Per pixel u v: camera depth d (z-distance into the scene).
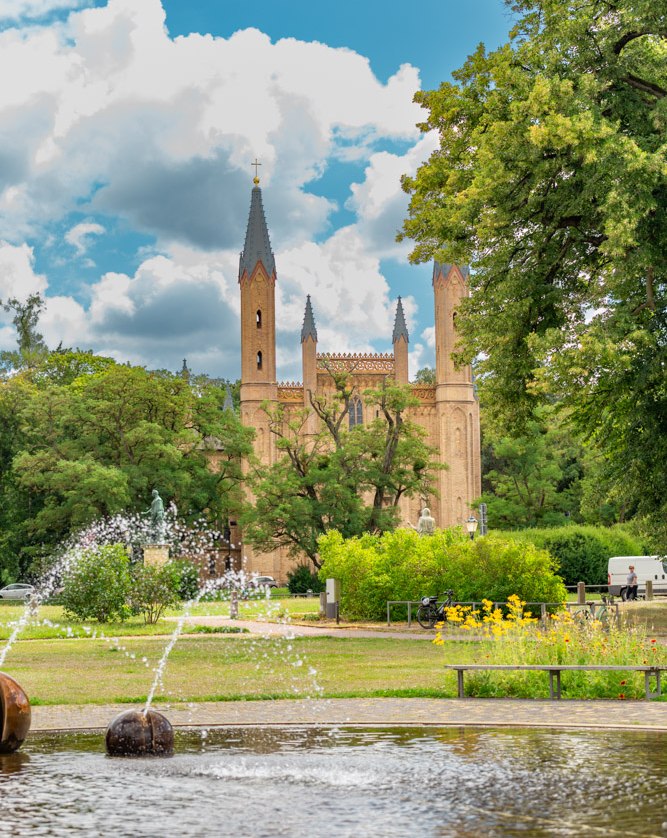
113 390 72.44
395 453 69.12
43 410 73.88
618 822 7.60
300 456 70.56
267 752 10.68
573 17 27.39
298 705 14.55
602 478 31.16
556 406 30.91
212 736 11.83
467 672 15.80
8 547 77.00
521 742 11.15
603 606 28.67
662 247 26.64
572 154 25.88
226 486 76.94
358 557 36.06
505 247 29.38
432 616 31.84
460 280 103.38
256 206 105.69
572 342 25.89
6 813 8.07
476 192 27.38
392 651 23.52
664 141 25.70
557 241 29.62
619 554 58.25
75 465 66.50
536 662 15.90
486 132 28.92
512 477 84.50
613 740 11.22
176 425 75.94
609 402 28.67
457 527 36.22
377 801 8.38
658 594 54.72
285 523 68.12
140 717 10.73
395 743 11.18
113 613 35.03
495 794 8.55
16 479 74.06
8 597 75.62
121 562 35.34
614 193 24.39
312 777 9.35
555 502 83.69
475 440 103.00
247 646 25.58
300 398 104.00
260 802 8.39
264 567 96.38
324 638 27.94
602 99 27.34
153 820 7.80
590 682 15.38
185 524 70.88
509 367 29.38
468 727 12.31
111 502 65.56
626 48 27.94
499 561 33.56
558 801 8.27
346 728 12.34
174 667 20.42
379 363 105.81
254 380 103.38
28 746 11.27
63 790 8.92
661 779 9.08
